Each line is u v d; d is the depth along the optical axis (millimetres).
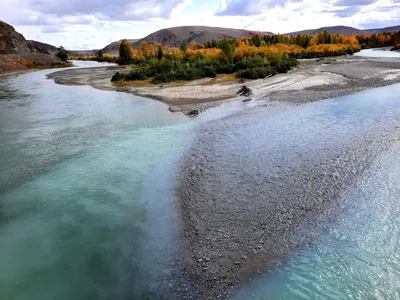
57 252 5965
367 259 5430
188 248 5898
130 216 7016
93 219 6949
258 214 6832
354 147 10203
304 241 5957
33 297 4965
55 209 7422
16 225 6883
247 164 9367
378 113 13992
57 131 13703
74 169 9586
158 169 9367
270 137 11578
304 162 9281
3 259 5824
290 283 5016
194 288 5008
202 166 9414
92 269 5508
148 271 5398
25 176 9273
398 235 6004
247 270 5324
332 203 7148
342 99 17266
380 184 7875
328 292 4805
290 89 21188
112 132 13211
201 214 6953
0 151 11430
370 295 4715
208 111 16328
